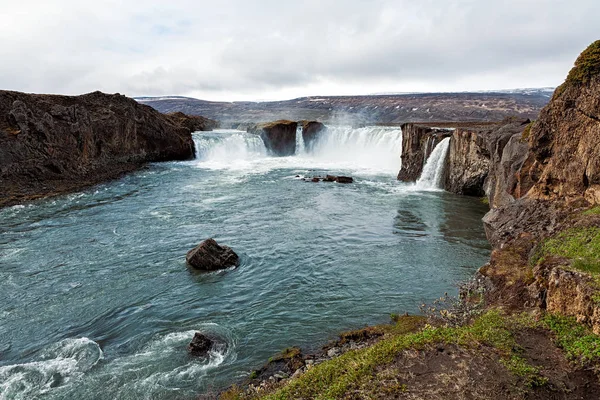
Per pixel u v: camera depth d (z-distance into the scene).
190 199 35.44
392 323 14.45
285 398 8.70
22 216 29.56
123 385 11.64
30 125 38.66
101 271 19.92
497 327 9.95
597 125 13.41
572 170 14.34
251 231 26.00
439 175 38.00
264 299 16.95
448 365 8.85
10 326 15.20
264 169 53.59
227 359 12.82
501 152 27.05
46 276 19.36
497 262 13.62
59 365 12.75
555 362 8.48
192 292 17.70
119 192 38.41
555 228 13.18
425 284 17.75
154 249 22.83
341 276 18.95
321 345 13.38
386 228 26.14
